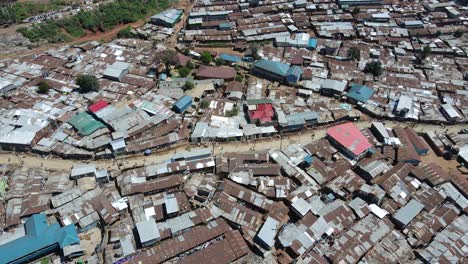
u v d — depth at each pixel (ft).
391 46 509.76
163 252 246.27
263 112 365.81
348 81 426.10
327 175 306.76
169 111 367.45
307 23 564.30
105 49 482.69
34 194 281.13
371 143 340.59
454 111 374.02
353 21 576.61
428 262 244.42
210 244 254.88
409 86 418.51
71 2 605.31
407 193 290.15
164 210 274.36
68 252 242.78
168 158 327.67
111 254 246.06
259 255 253.03
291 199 284.00
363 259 245.65
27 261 243.40
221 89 422.00
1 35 504.43
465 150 333.42
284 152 327.26
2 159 321.52
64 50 476.13
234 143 345.92
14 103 377.50
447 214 276.00
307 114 366.02
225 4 619.26
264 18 571.69
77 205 274.36
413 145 340.39
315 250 252.83
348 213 275.39
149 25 562.66
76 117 355.36
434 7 599.16
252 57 474.08
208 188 291.99
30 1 592.60
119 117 354.95
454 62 469.16
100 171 302.04
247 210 274.98
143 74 436.35
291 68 433.07
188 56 485.15
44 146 328.49
